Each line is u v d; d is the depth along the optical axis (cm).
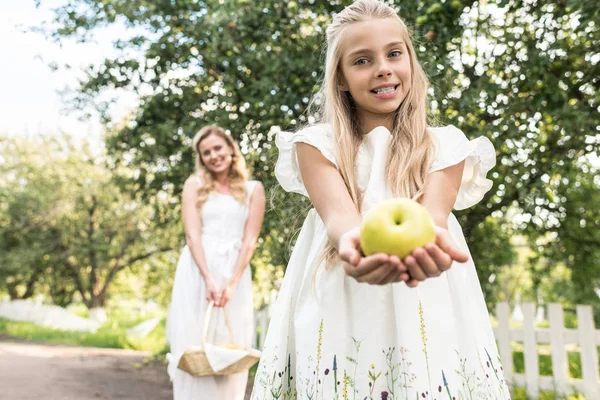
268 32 677
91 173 2355
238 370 344
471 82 584
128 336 1628
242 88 698
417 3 510
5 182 2477
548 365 788
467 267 184
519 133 571
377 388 160
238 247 386
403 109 185
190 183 397
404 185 173
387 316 165
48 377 757
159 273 2472
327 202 167
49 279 2805
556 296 1380
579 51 555
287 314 179
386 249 124
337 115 183
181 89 803
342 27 181
